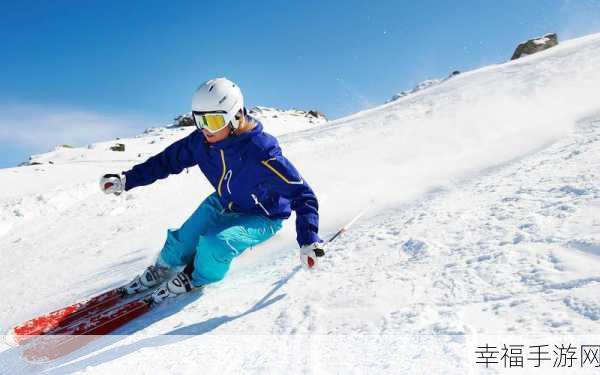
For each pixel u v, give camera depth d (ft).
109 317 9.16
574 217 7.94
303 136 65.72
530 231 7.94
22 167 91.40
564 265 6.42
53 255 23.38
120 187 10.82
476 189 12.08
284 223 14.55
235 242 9.52
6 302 15.10
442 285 6.97
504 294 6.17
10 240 32.73
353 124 63.31
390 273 8.05
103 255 19.95
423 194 13.84
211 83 9.18
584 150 12.49
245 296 9.03
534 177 11.35
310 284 8.71
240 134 9.36
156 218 27.76
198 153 10.19
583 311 5.24
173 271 11.04
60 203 43.19
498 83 54.80
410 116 54.54
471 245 8.20
